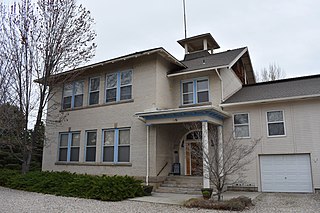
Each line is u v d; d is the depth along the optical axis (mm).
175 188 13016
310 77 15820
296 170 12922
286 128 13227
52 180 13133
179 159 15172
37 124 15773
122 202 10242
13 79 15703
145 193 11992
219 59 16500
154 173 13594
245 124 14180
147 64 15188
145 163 14055
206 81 15484
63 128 18109
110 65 16641
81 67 16719
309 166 12680
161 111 13008
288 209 8758
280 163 13273
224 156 11797
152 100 14508
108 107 16188
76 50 16359
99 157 15859
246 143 13883
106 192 10656
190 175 14758
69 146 17562
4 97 15828
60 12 15977
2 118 15273
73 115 17766
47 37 15750
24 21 15656
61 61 15992
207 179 11227
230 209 8672
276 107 13602
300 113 13047
